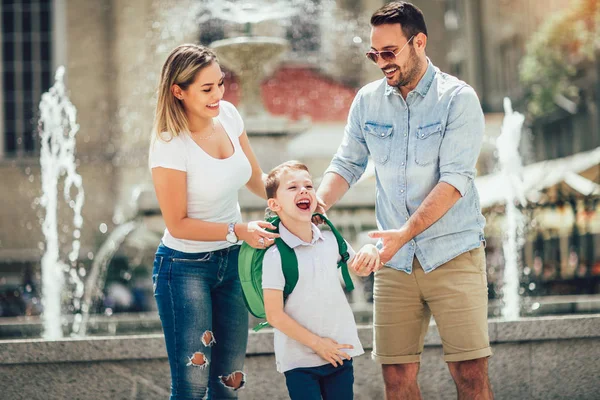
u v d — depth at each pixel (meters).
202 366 5.43
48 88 30.39
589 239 19.61
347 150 6.04
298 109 27.53
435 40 32.59
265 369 7.03
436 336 7.15
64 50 30.25
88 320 11.59
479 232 5.64
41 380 6.88
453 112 5.47
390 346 5.74
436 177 5.59
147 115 29.72
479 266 5.62
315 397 5.13
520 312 11.39
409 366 5.77
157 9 24.02
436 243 5.57
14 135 30.20
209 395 5.72
